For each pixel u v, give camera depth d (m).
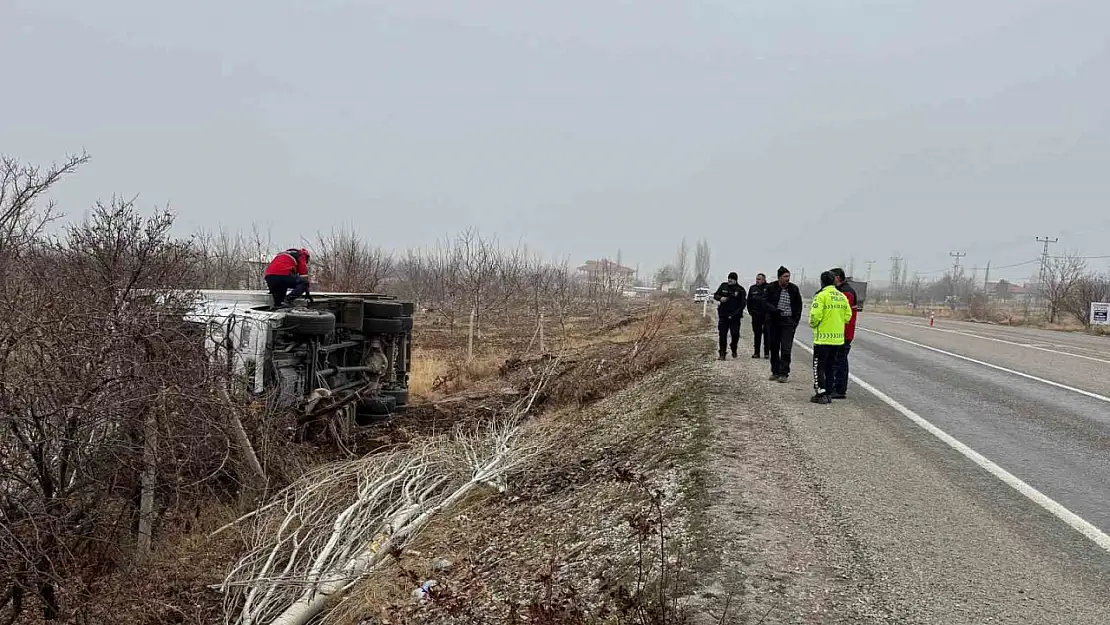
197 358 6.79
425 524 7.16
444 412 12.95
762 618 3.99
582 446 9.40
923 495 5.87
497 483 8.22
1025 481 6.25
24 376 5.54
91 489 6.17
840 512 5.46
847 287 10.07
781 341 11.32
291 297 10.13
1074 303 36.91
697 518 5.39
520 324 30.22
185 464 6.86
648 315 24.03
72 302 6.04
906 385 11.48
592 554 5.39
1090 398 10.38
